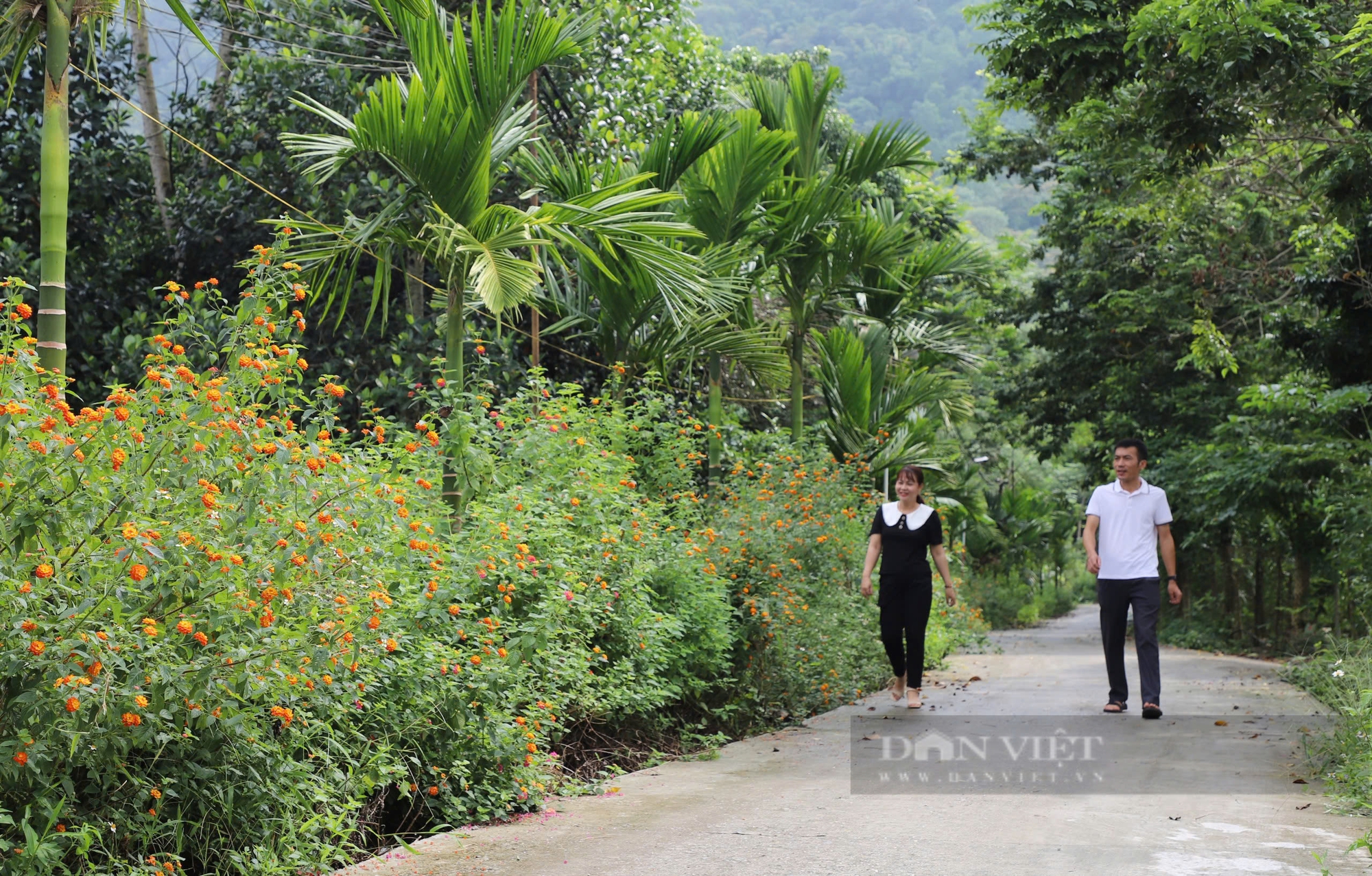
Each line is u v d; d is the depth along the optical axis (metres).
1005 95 12.88
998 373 29.17
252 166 11.84
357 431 11.01
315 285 7.36
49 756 3.32
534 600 6.04
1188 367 24.58
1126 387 25.67
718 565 8.42
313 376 11.23
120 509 3.46
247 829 3.90
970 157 26.64
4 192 11.48
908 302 16.27
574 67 14.09
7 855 3.29
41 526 3.26
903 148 11.98
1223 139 12.49
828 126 21.23
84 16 5.15
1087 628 37.47
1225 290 19.67
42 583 3.26
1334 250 13.64
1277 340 15.00
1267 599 26.73
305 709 4.23
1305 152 14.41
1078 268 25.20
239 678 3.57
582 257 9.96
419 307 12.28
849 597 10.27
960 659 14.84
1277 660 18.83
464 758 5.00
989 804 5.07
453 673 4.96
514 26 7.09
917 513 8.81
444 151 6.98
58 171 4.80
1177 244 20.47
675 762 6.68
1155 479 23.59
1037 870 3.93
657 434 9.86
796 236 11.73
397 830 4.84
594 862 4.14
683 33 17.12
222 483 3.88
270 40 12.49
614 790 5.62
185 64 12.84
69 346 11.39
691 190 10.50
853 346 14.77
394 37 13.24
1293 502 18.38
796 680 8.74
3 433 3.25
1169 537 8.00
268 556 3.83
